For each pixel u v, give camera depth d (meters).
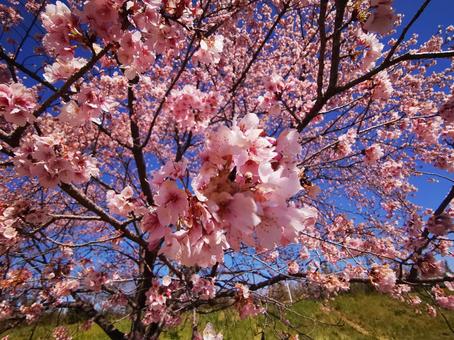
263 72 7.02
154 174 1.03
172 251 0.97
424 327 11.63
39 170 2.19
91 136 5.70
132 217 3.08
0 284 3.44
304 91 5.61
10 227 2.52
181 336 6.32
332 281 3.93
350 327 10.53
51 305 4.44
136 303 5.00
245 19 5.91
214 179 0.88
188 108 3.14
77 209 5.99
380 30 1.80
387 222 6.24
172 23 1.88
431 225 3.75
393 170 4.88
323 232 5.98
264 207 0.85
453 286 4.50
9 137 2.34
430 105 4.01
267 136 0.97
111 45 1.55
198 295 4.17
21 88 1.98
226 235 0.94
